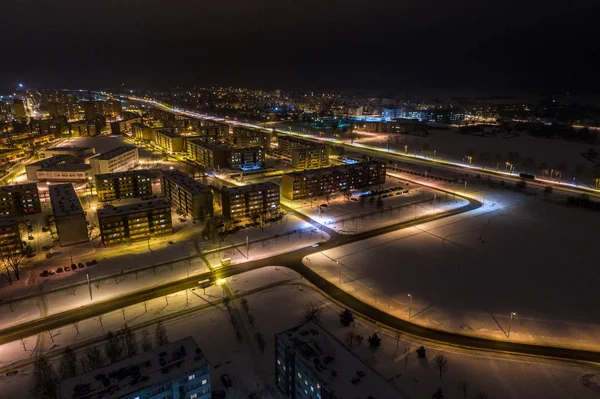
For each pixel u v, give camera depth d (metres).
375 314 137.25
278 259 177.62
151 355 94.06
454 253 184.50
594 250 187.00
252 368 111.06
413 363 112.94
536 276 163.62
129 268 168.88
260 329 127.69
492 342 123.31
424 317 135.75
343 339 122.44
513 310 140.12
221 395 99.81
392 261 176.12
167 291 151.38
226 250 186.12
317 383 87.50
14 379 107.62
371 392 84.19
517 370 111.12
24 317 135.75
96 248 188.38
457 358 115.62
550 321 133.88
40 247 189.50
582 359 116.19
